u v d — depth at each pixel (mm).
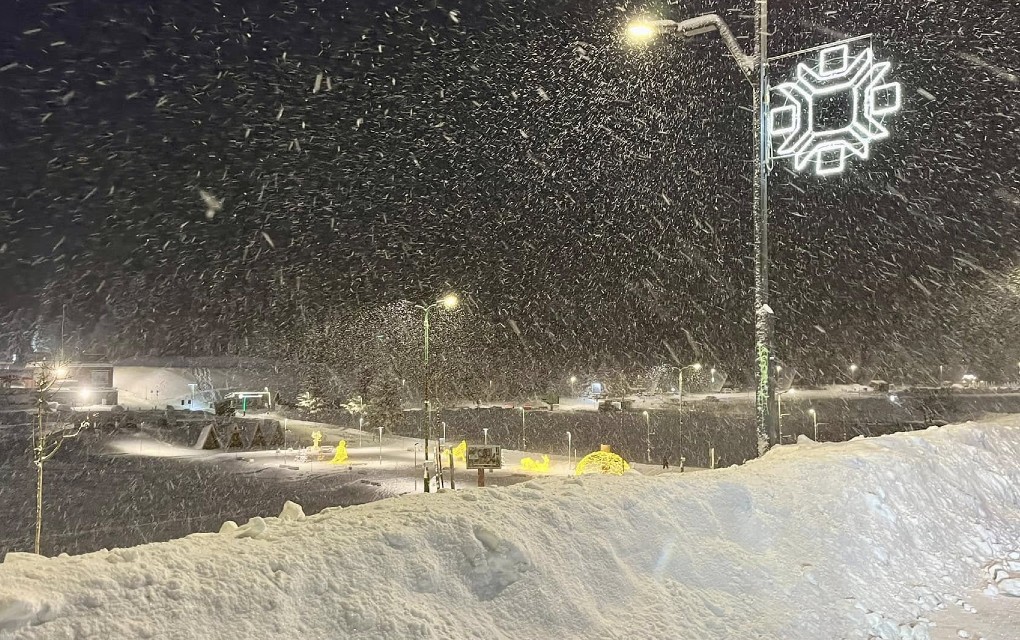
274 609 3094
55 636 2600
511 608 3785
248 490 34125
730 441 51281
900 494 7289
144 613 2836
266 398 96125
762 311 10234
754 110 10547
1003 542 7340
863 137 9766
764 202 10469
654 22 10984
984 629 5164
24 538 23406
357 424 83312
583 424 69750
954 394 87438
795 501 6312
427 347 36719
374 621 3230
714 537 5352
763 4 10633
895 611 5270
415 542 3820
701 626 4277
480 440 59344
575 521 4633
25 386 78250
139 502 30578
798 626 4617
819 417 64750
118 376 109000
